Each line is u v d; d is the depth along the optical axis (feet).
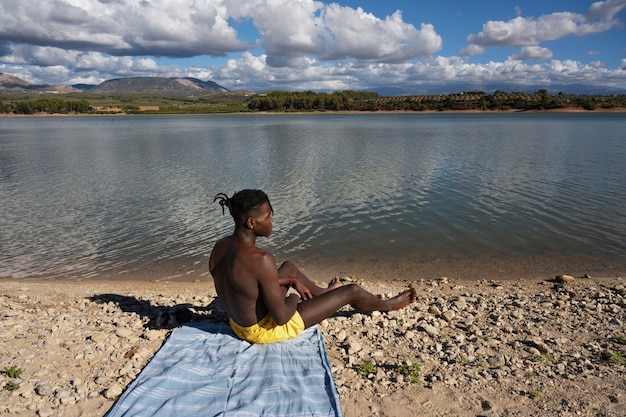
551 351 17.58
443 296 26.63
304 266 36.42
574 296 26.07
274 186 68.69
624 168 81.61
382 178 75.00
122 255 39.58
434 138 157.99
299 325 15.97
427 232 44.88
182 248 41.50
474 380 15.20
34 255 39.52
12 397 13.58
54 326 19.08
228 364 14.66
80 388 14.05
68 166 92.94
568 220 48.26
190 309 21.88
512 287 29.37
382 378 15.20
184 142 151.23
